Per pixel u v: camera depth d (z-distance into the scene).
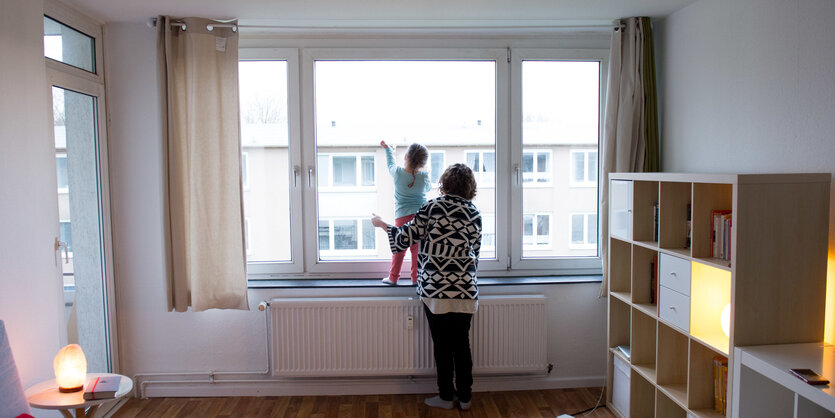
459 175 2.96
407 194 3.21
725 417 2.31
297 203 3.44
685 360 2.65
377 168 3.46
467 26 3.31
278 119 3.42
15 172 2.25
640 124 3.25
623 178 2.91
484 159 3.51
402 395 3.37
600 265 3.56
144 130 3.23
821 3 2.11
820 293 2.09
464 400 3.09
